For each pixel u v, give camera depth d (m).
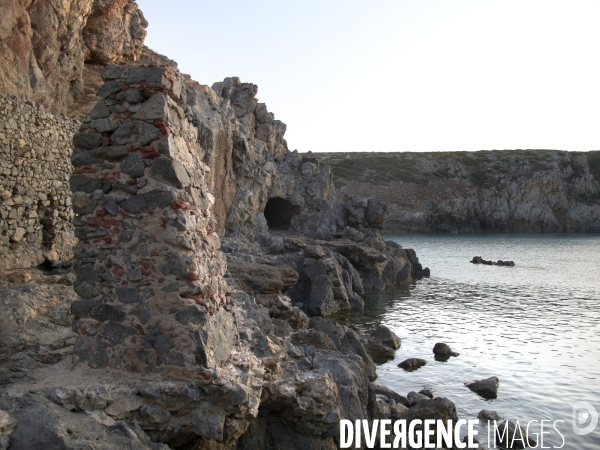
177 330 7.78
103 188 8.12
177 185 7.96
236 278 19.67
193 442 8.16
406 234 99.19
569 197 115.75
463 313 28.61
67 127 17.06
